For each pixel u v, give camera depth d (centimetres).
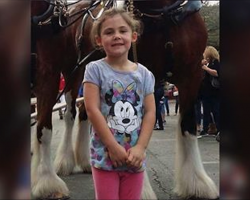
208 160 561
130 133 224
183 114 374
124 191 231
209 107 822
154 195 343
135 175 230
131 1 347
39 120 389
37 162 388
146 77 236
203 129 846
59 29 380
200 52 362
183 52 352
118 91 225
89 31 404
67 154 500
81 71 491
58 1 386
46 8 376
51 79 383
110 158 223
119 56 229
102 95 227
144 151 225
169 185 419
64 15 393
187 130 374
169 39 349
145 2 347
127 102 226
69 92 517
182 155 377
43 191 373
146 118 232
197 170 370
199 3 355
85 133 516
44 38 375
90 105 224
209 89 798
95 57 395
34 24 367
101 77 227
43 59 377
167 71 363
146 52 354
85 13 426
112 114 224
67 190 388
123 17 230
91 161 230
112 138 219
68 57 443
